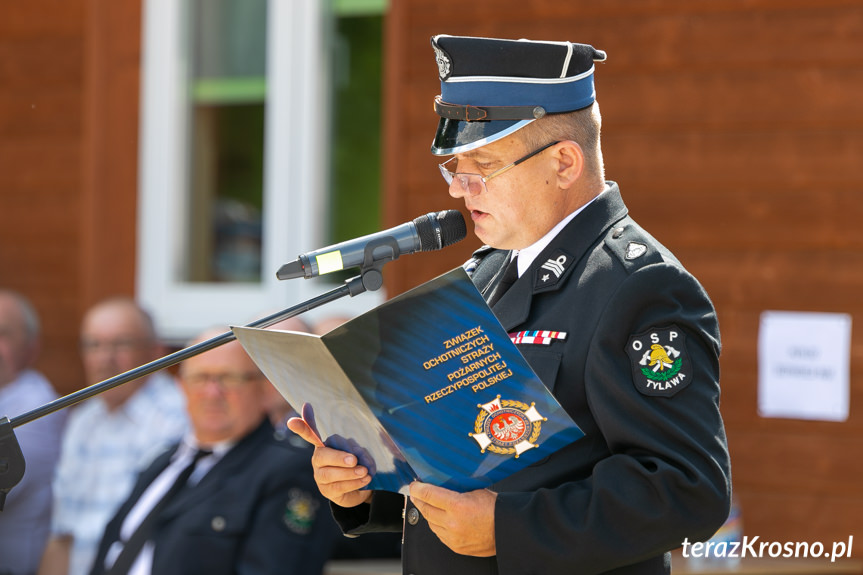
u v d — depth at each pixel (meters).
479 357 5.50
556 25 13.03
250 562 9.98
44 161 15.39
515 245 6.33
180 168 15.43
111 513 12.46
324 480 5.91
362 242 6.23
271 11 15.27
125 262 15.37
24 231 15.39
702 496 5.46
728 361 12.35
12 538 12.52
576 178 6.23
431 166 13.45
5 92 15.53
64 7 15.38
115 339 13.07
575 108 6.26
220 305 15.19
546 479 5.89
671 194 12.59
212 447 10.68
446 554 6.03
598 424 5.77
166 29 15.42
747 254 12.34
